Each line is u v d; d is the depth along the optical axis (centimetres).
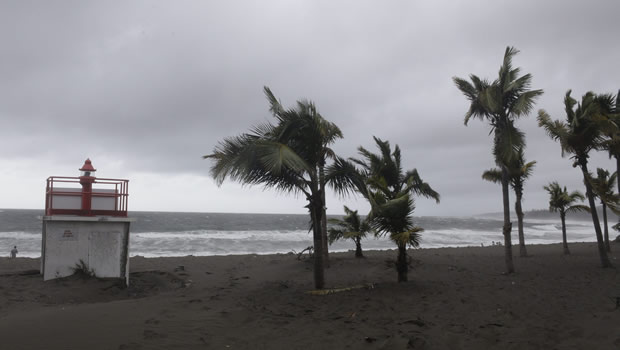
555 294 872
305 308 771
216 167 868
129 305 769
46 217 998
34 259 1759
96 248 1045
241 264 1608
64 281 991
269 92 950
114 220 1047
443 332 603
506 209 1234
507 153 1142
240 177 862
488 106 1132
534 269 1315
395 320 677
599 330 577
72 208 1052
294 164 786
